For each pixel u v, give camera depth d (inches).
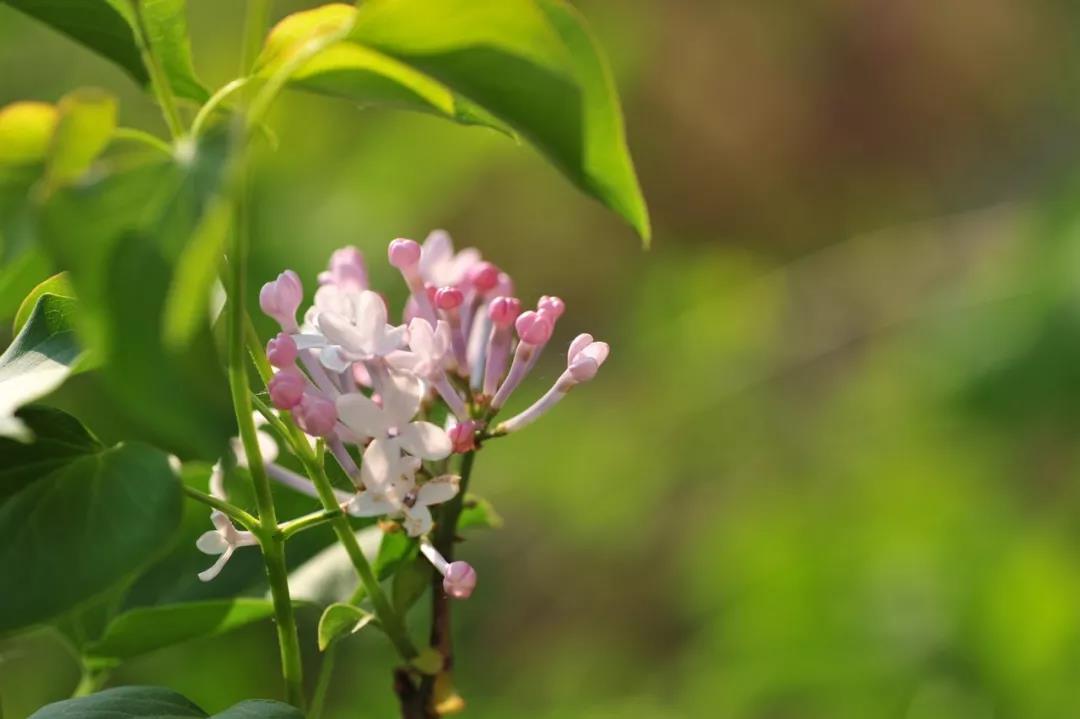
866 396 44.6
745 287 53.5
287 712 16.9
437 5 15.8
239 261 16.2
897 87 62.1
